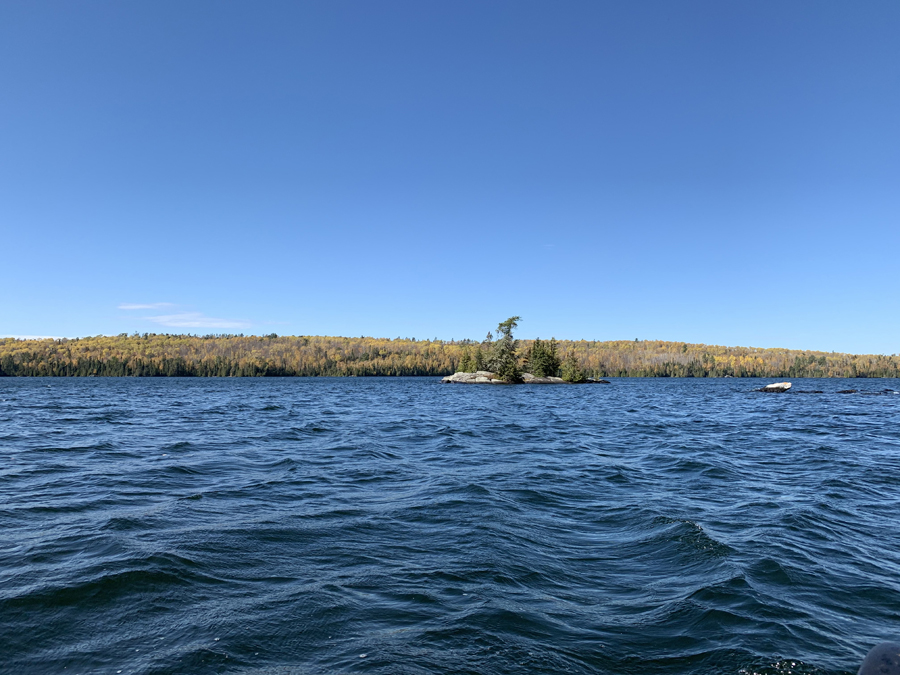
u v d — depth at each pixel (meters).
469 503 10.58
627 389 92.88
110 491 11.24
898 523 9.63
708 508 10.57
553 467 15.01
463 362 126.81
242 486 12.01
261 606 5.87
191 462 14.95
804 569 7.26
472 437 21.86
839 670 4.81
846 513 10.27
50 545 7.68
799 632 5.50
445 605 5.98
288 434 22.03
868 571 7.25
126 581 6.39
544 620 5.67
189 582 6.48
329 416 31.94
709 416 35.25
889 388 97.62
